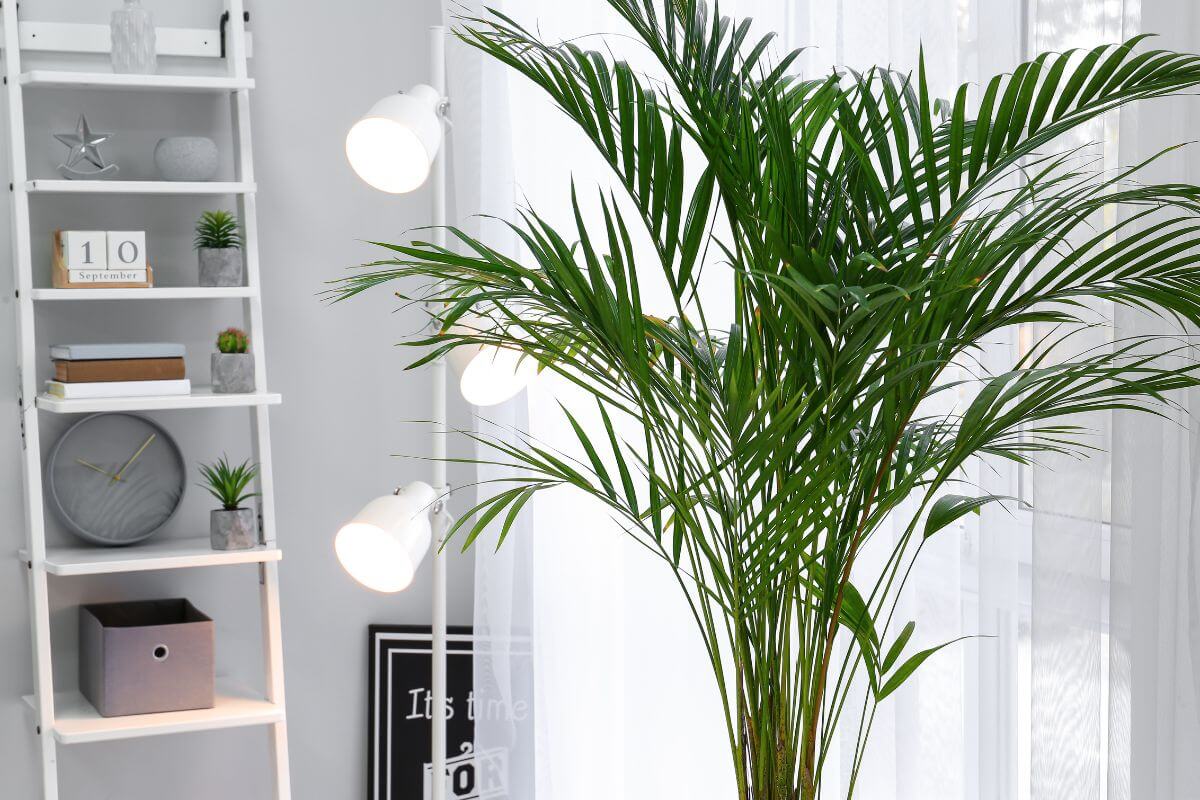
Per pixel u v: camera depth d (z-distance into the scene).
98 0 2.52
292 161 2.70
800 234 1.31
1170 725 1.44
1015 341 1.65
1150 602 1.45
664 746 2.50
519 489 1.55
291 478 2.73
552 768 2.60
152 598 2.61
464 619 2.86
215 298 2.64
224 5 2.57
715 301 2.35
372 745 2.78
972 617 1.78
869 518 1.43
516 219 2.58
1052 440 1.47
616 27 2.49
